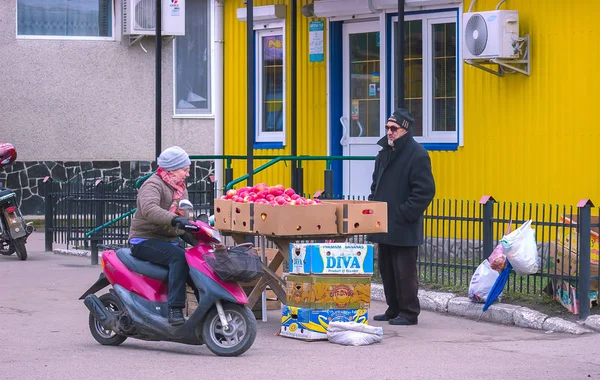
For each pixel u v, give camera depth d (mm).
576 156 25844
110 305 19125
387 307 24031
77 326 21312
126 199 32438
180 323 18000
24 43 48312
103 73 49688
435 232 28734
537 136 26672
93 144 49656
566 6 25969
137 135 50406
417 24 29891
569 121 25984
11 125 48219
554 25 26219
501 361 17750
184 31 48594
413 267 21578
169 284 18109
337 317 19828
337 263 19859
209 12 52250
